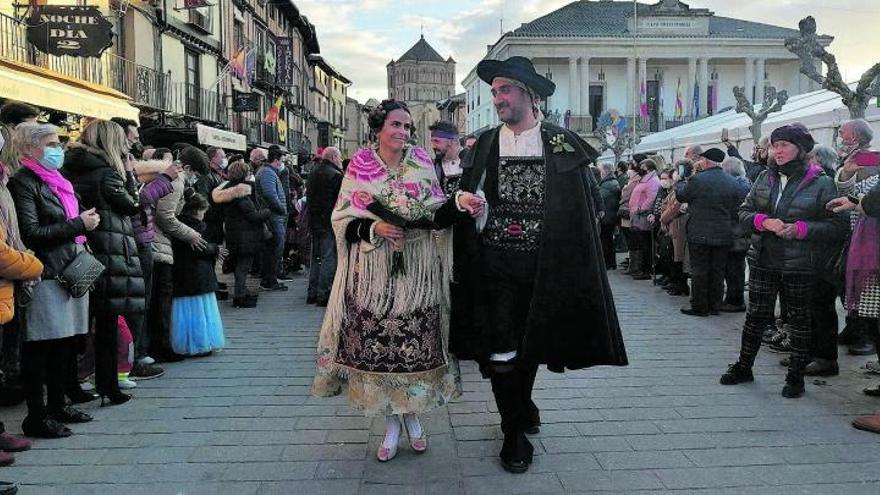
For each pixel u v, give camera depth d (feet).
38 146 12.32
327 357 11.69
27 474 11.07
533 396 15.07
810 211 14.40
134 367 16.47
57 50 34.01
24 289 11.50
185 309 18.19
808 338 14.76
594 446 12.16
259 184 29.94
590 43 136.77
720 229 23.72
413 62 326.65
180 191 17.56
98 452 11.96
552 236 10.52
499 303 10.83
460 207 10.33
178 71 64.18
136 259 14.48
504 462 11.18
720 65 144.25
